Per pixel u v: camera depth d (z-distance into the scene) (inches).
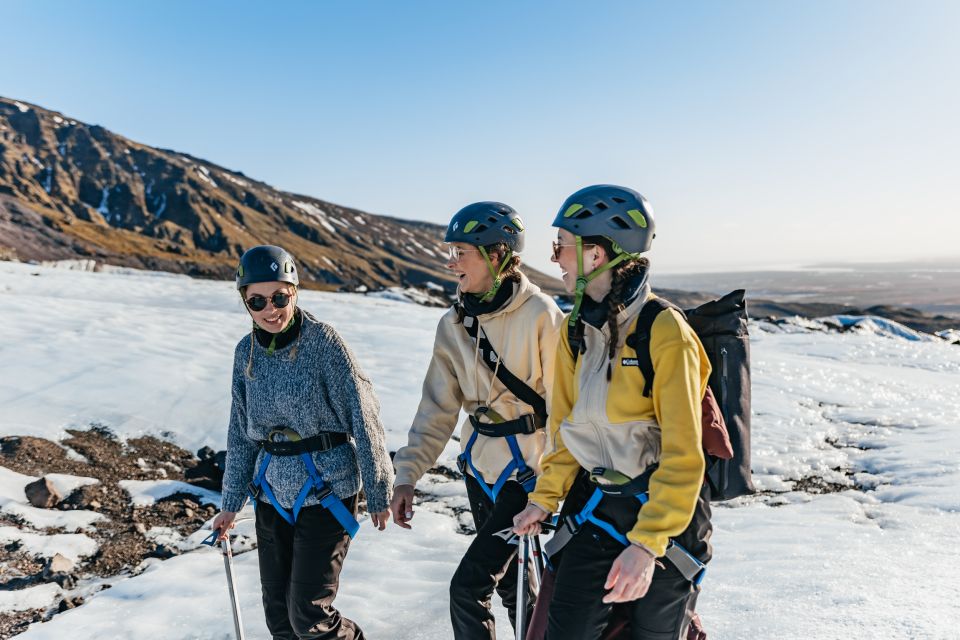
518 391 113.7
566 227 82.6
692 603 82.5
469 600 105.6
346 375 115.0
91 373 346.3
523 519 91.8
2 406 296.7
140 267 3213.6
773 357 573.0
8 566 188.7
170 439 288.2
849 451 304.5
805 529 197.2
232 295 884.0
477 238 111.3
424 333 583.2
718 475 82.1
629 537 74.0
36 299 597.9
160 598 167.8
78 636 150.8
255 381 116.0
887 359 612.4
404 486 120.4
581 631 82.7
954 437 314.5
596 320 82.4
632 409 80.3
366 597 163.0
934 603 116.2
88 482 241.9
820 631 110.4
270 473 115.5
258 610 159.8
